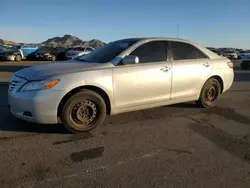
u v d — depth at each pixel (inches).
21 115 163.0
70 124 165.8
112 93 175.9
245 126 192.4
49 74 160.9
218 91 241.4
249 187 113.6
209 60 231.1
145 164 131.3
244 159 139.4
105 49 203.8
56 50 1063.0
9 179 115.3
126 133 172.4
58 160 133.6
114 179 117.0
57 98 158.4
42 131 171.5
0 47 998.4
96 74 169.5
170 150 148.3
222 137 169.6
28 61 989.2
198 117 211.3
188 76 213.2
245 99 287.7
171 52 207.5
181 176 120.6
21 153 140.2
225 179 119.3
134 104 187.6
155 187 111.6
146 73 188.2
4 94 291.9
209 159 138.4
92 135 167.6
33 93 156.8
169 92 203.9
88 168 126.3
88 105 169.8
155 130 179.2
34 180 115.0
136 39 201.2
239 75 580.4
